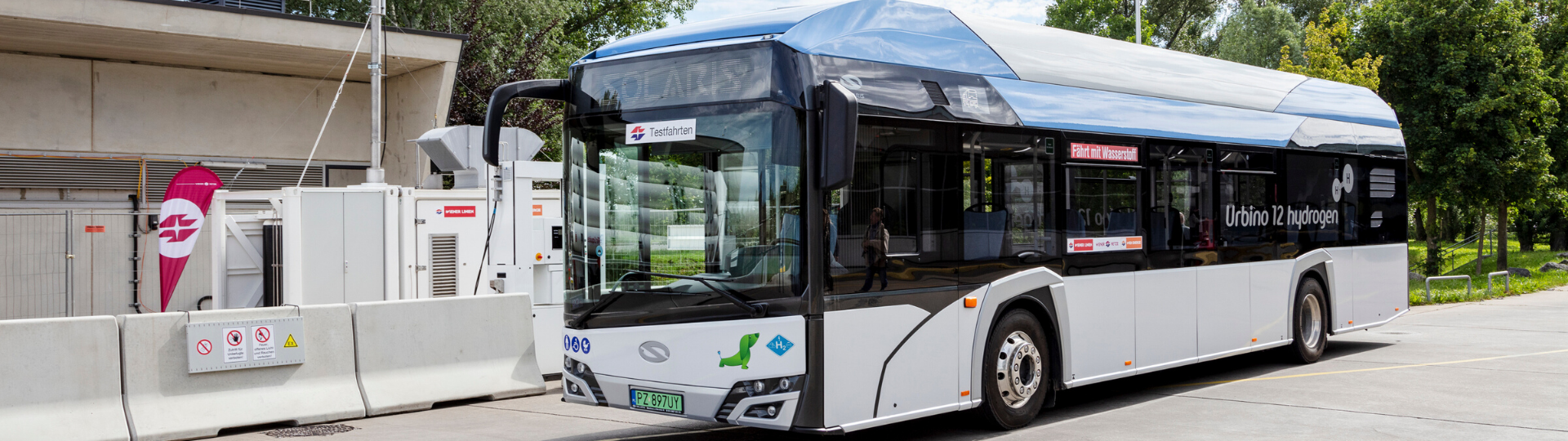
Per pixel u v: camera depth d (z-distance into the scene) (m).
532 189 9.98
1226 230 8.98
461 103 23.31
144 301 14.52
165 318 7.19
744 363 5.67
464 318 8.70
